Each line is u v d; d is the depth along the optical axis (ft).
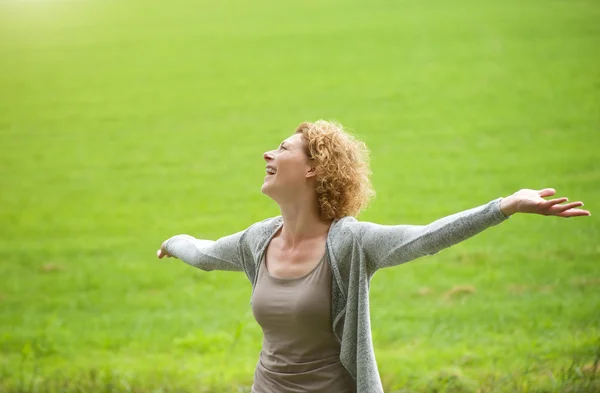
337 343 14.90
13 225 73.05
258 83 104.88
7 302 56.03
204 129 93.25
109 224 71.82
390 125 86.94
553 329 39.83
